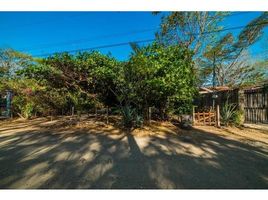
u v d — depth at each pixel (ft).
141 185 12.05
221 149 20.10
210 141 23.49
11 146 21.09
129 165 15.33
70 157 17.22
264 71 71.77
